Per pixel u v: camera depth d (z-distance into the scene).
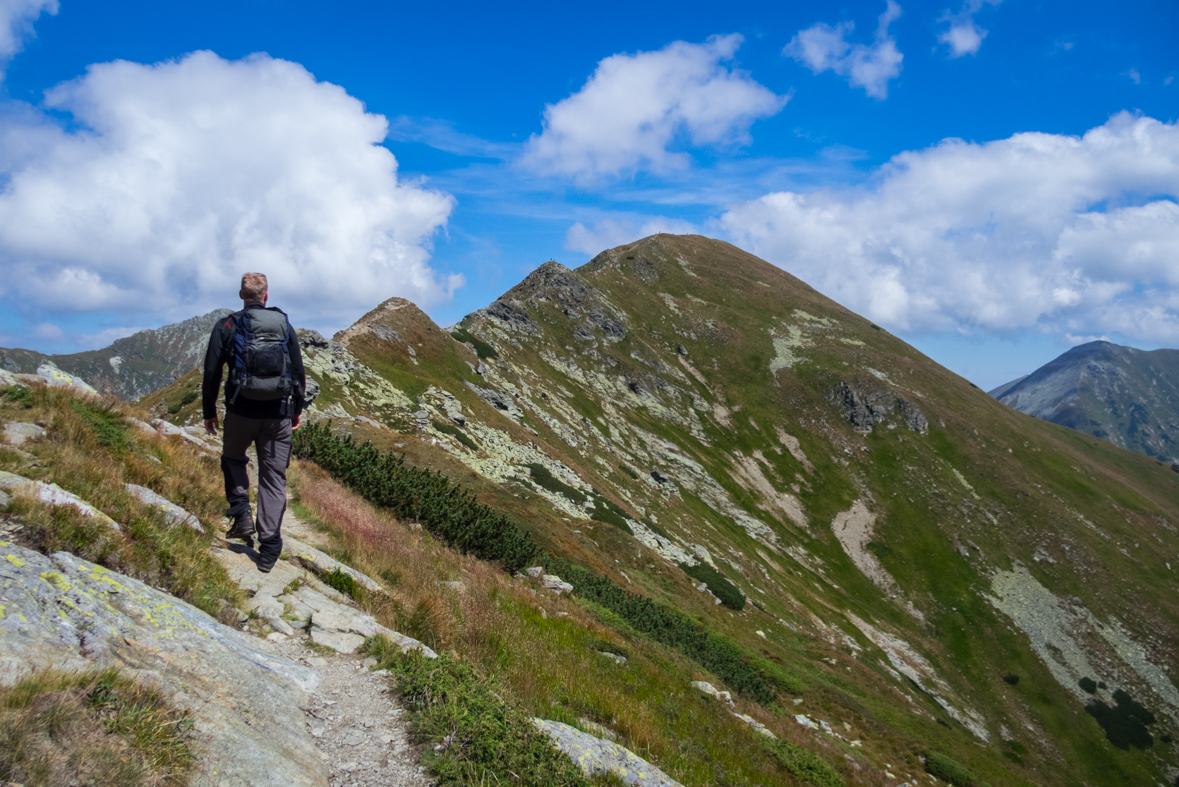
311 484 14.05
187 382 54.56
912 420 133.38
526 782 4.36
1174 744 77.31
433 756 4.22
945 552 107.19
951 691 80.81
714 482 111.25
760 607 70.31
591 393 118.75
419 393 66.75
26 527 4.39
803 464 125.00
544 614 13.89
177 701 3.42
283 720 4.02
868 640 83.38
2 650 2.94
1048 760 73.81
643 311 160.38
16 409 7.20
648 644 19.02
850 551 106.75
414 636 7.26
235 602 5.62
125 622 3.87
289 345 6.29
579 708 7.82
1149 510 120.94
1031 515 114.38
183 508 7.12
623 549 43.81
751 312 170.75
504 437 68.12
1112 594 100.31
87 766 2.67
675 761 7.68
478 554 19.48
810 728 24.19
